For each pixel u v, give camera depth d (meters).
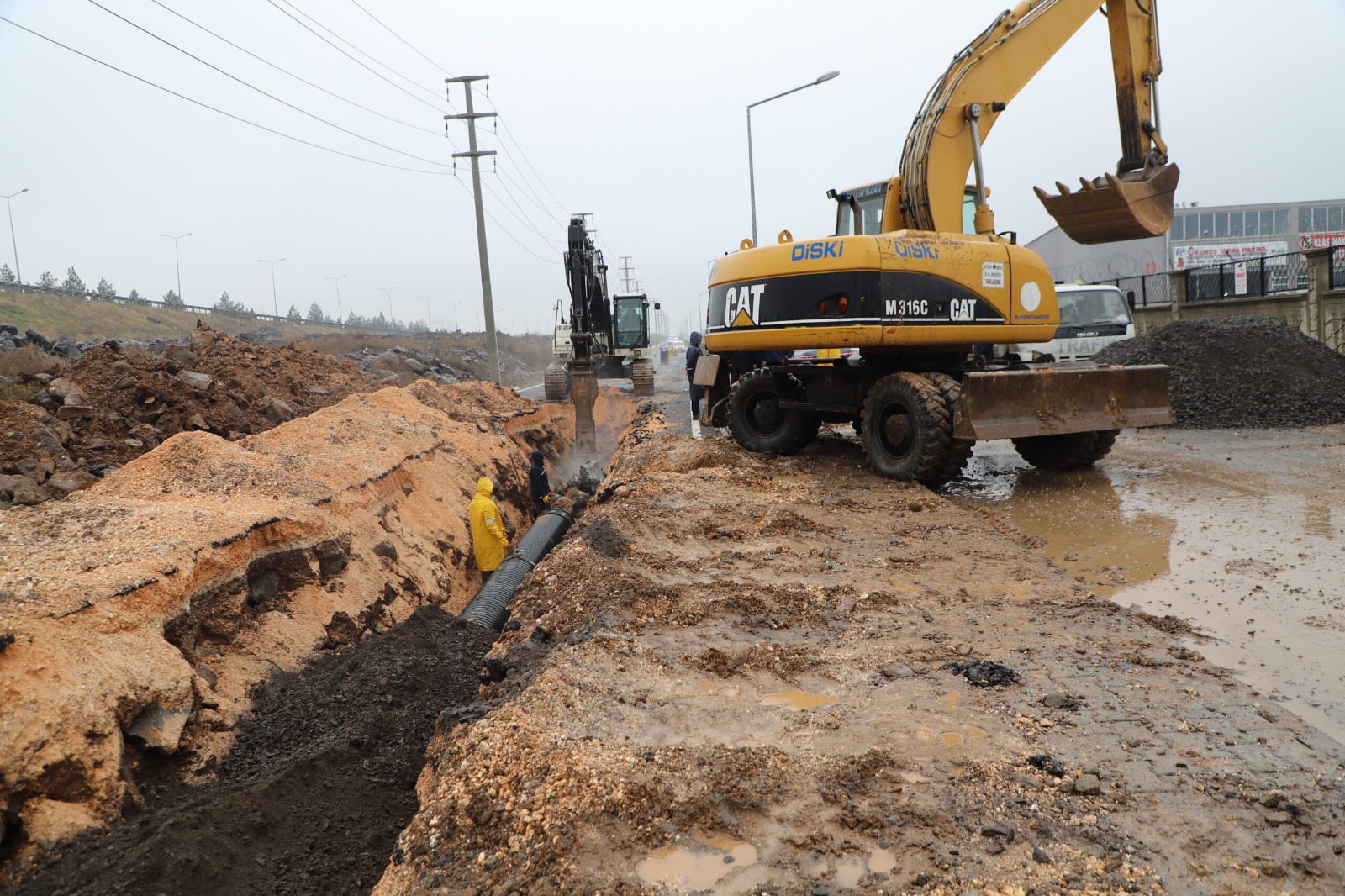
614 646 4.85
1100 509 8.01
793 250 9.66
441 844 3.29
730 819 3.23
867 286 9.17
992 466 10.88
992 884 2.77
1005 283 9.82
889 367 10.27
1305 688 4.14
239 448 9.12
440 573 10.16
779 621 5.29
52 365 14.35
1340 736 3.67
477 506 10.73
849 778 3.43
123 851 3.95
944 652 4.71
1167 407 10.00
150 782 4.78
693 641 5.04
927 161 9.73
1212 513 7.54
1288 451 10.11
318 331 63.66
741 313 10.07
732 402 12.02
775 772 3.51
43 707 4.32
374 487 9.95
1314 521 7.02
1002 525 7.63
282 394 13.70
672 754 3.68
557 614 5.82
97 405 10.73
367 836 4.61
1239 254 50.44
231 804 4.38
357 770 5.18
